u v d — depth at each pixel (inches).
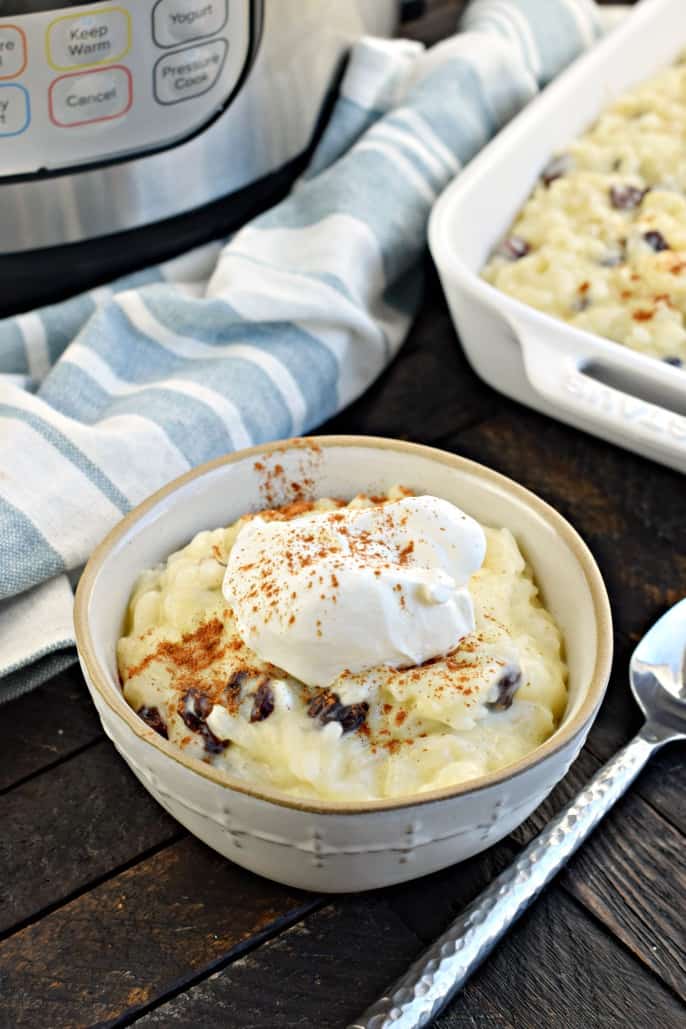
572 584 17.5
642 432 19.7
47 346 22.0
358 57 24.0
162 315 21.6
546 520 17.8
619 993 16.3
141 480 19.9
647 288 22.0
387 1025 15.7
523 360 21.2
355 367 22.3
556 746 15.7
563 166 24.0
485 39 24.8
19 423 19.8
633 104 24.9
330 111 24.6
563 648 17.6
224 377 20.9
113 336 21.5
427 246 23.6
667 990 16.3
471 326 21.6
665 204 23.2
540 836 17.1
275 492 18.8
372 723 16.6
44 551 19.1
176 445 20.2
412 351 23.3
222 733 16.4
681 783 17.9
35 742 18.4
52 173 21.1
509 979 16.4
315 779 16.1
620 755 17.8
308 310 21.5
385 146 23.3
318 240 22.4
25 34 19.7
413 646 16.6
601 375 20.7
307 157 24.4
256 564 17.1
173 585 17.7
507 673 16.5
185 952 16.6
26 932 16.8
